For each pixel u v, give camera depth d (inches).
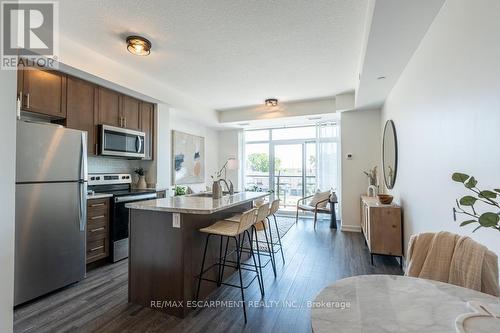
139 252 88.0
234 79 149.8
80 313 82.2
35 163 89.1
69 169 99.2
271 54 117.6
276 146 255.3
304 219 230.1
